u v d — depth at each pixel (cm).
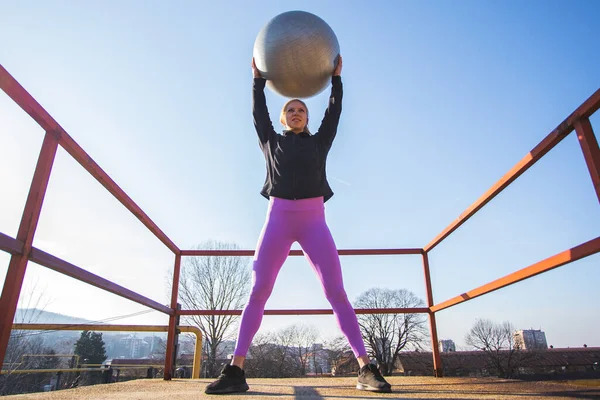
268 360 2712
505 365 3238
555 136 148
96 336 2767
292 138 204
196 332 437
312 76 196
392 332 2578
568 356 3491
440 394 166
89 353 2689
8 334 122
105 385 232
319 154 204
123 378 1384
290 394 172
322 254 194
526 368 3212
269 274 194
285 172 199
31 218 135
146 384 241
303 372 3069
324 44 191
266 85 212
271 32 191
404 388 198
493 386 204
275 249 196
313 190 200
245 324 188
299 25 188
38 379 933
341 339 2823
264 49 192
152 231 262
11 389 777
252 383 251
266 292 195
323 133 208
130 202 223
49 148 147
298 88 202
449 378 266
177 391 192
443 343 4012
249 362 2652
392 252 329
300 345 3175
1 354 119
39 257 138
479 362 3316
